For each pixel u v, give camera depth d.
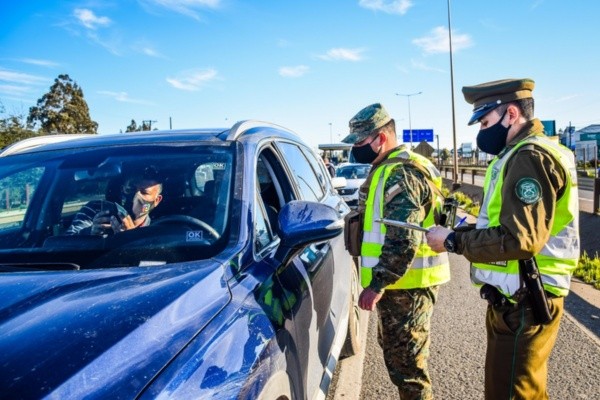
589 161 42.00
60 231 2.32
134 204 2.31
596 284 5.93
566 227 2.11
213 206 2.21
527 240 1.92
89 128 37.78
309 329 2.26
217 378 1.39
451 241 2.19
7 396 1.13
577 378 3.56
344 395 3.41
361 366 3.87
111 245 2.11
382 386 3.57
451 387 3.49
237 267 1.89
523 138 2.13
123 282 1.67
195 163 2.44
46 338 1.33
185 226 2.13
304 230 2.12
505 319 2.16
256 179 2.46
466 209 15.01
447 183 28.34
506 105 2.19
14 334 1.36
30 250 2.17
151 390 1.23
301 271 2.39
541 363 2.16
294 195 3.07
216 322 1.56
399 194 2.48
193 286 1.63
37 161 2.71
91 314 1.44
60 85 36.56
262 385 1.55
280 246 2.32
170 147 2.60
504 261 2.15
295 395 1.92
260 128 3.04
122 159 2.56
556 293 2.12
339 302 3.21
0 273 1.86
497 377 2.20
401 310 2.64
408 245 2.42
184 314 1.52
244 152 2.51
